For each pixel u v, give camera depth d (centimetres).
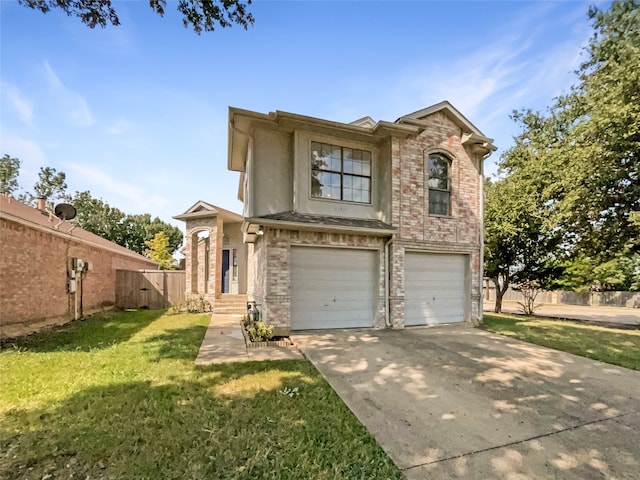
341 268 942
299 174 927
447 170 1088
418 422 378
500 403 436
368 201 1019
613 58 1197
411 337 850
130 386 466
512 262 1559
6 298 814
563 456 312
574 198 1149
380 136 988
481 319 1087
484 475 280
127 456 292
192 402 411
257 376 518
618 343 821
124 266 1814
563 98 1588
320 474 274
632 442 340
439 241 1038
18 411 381
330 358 640
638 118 946
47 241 986
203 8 518
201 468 277
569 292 2391
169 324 1052
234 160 1177
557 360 652
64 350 683
